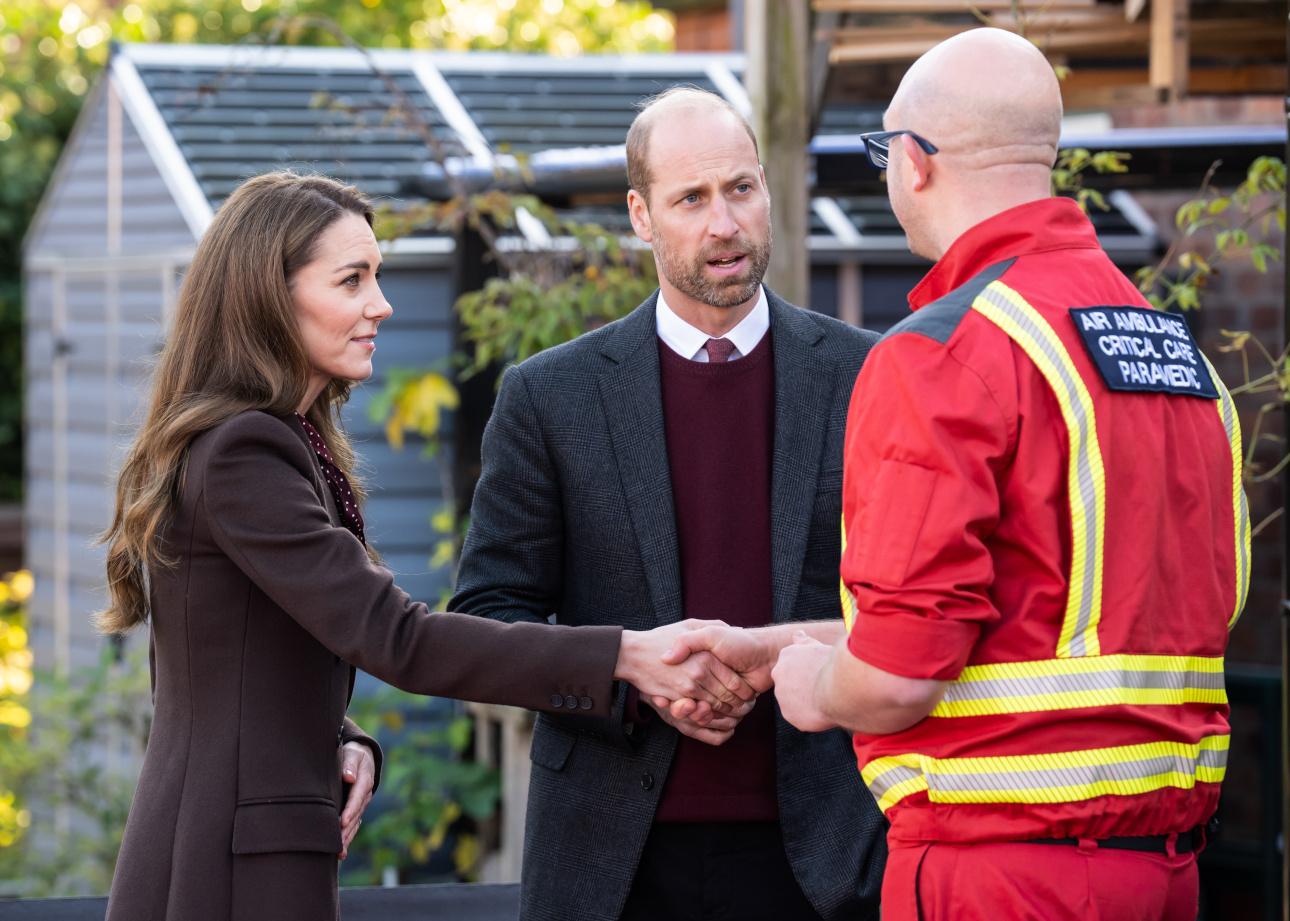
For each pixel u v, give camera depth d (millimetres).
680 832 4770
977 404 3473
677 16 22406
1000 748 3598
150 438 4203
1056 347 3570
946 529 3410
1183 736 3701
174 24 28297
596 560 4867
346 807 4441
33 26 27344
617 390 4898
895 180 3898
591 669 4309
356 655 4066
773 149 7609
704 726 4480
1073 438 3537
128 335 13945
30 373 16188
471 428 11641
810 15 7844
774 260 7633
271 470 4090
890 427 3518
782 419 4836
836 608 4836
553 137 12992
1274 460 11656
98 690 12172
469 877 10820
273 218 4258
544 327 9008
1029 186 3771
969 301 3617
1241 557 3998
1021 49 3799
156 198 13383
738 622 4781
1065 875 3586
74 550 15148
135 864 4012
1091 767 3566
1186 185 10703
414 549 12219
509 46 29828
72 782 12188
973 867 3637
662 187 4695
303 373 4293
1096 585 3572
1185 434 3775
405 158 12727
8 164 24156
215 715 4062
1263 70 9016
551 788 4906
